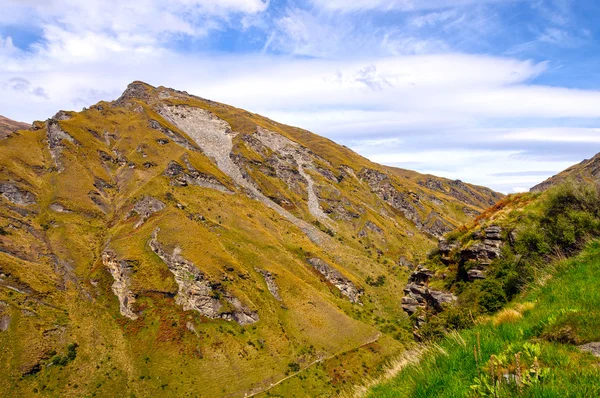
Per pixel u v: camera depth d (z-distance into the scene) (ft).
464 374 24.70
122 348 435.53
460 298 92.79
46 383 371.97
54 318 458.91
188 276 533.14
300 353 465.88
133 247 590.55
